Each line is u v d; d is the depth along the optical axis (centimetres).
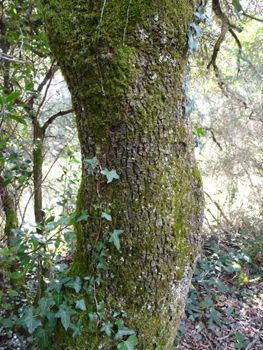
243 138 294
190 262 133
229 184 324
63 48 113
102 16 107
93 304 121
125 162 116
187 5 117
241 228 320
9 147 208
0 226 244
